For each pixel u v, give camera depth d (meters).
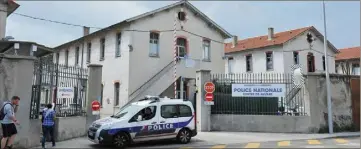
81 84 16.36
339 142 14.40
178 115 14.15
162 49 26.56
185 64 26.89
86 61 30.98
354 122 19.33
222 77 20.45
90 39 30.84
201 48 28.92
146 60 25.59
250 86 19.42
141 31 25.55
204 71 19.48
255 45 38.66
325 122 18.55
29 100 12.49
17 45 13.95
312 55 37.56
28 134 12.45
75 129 15.47
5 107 11.07
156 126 13.51
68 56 35.03
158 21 26.55
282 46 35.25
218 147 12.70
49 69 14.38
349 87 19.61
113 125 12.70
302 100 18.91
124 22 25.08
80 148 12.61
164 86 25.20
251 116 19.03
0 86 12.00
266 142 14.45
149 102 13.77
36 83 13.41
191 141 14.80
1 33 17.16
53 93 14.64
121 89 25.33
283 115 18.72
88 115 16.41
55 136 14.12
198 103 19.36
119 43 26.52
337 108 19.06
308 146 12.77
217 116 19.38
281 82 19.45
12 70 12.23
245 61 39.34
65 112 15.24
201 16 29.05
